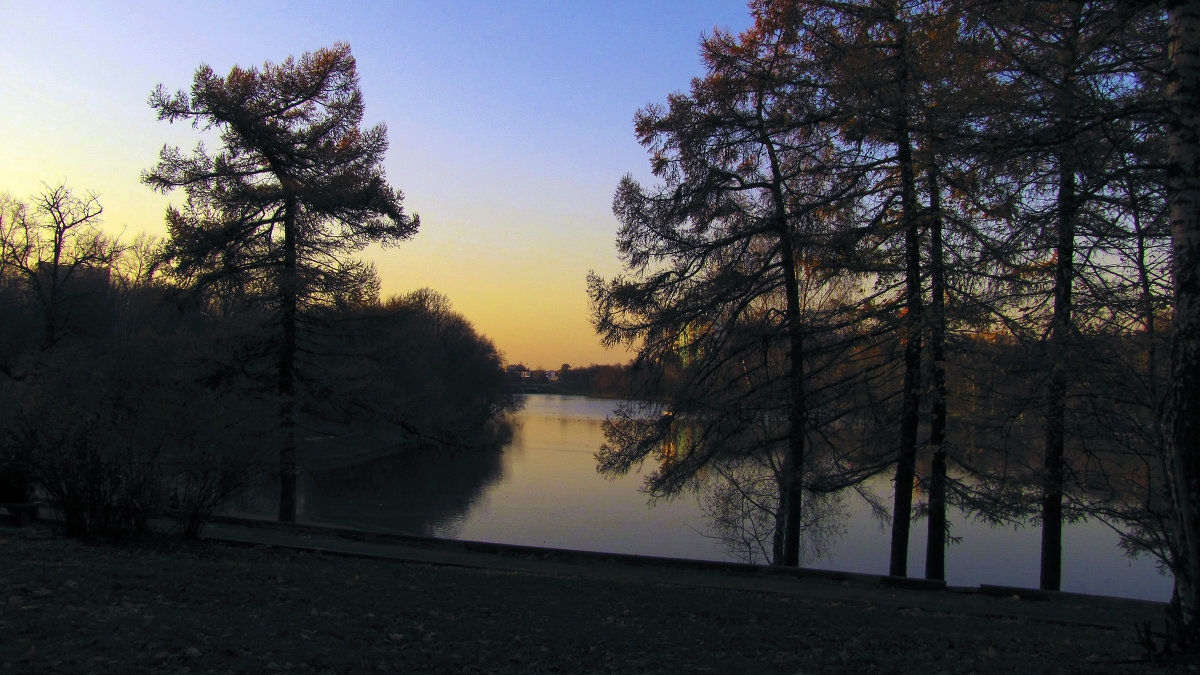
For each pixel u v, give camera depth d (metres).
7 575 7.03
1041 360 10.63
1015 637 7.79
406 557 12.50
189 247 17.02
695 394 15.74
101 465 10.81
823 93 13.39
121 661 4.87
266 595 7.55
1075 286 10.73
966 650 7.09
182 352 11.88
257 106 17.67
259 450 12.15
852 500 28.80
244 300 17.84
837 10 12.51
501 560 13.05
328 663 5.43
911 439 13.54
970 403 12.90
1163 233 9.03
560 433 72.19
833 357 14.48
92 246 27.19
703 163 15.17
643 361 16.12
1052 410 11.49
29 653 4.77
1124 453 11.55
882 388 14.77
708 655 6.80
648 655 6.73
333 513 29.52
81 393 10.55
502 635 7.02
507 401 70.44
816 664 6.49
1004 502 12.43
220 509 26.67
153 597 6.88
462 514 30.03
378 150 18.97
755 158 15.48
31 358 10.98
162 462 11.19
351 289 17.67
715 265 15.70
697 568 12.89
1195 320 5.82
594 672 6.06
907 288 12.98
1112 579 18.62
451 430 19.25
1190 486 5.81
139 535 11.29
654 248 15.84
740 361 15.98
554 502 32.88
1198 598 5.84
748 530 20.89
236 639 5.72
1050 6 7.71
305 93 18.27
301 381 18.39
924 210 11.78
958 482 13.15
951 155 9.27
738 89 14.59
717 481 19.53
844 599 10.53
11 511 12.81
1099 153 8.33
